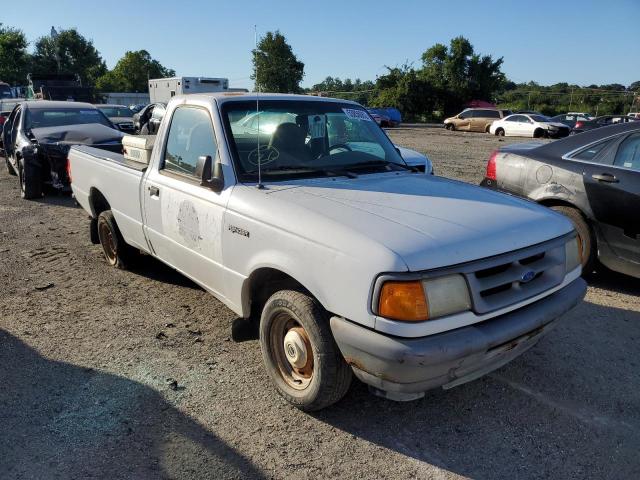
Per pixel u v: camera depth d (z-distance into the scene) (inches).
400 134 1136.2
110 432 117.5
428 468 107.4
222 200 135.6
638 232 186.2
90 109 437.1
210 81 1141.1
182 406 127.1
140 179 174.6
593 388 135.6
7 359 148.8
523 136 1109.1
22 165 367.9
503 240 108.5
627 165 191.8
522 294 110.4
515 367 145.7
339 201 121.9
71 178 244.7
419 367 96.9
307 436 116.8
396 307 96.5
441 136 1074.7
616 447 113.5
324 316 112.9
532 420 122.8
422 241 101.4
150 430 118.3
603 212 193.9
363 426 120.5
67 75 1100.5
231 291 137.3
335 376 113.3
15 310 182.9
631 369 145.0
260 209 124.2
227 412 125.0
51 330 167.5
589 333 166.2
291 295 117.2
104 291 200.7
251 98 153.6
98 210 228.8
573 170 203.0
